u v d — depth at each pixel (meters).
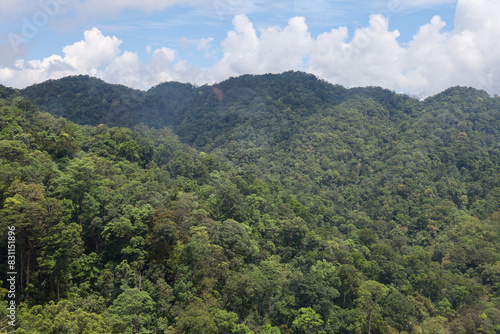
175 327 47.03
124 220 54.00
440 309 73.19
